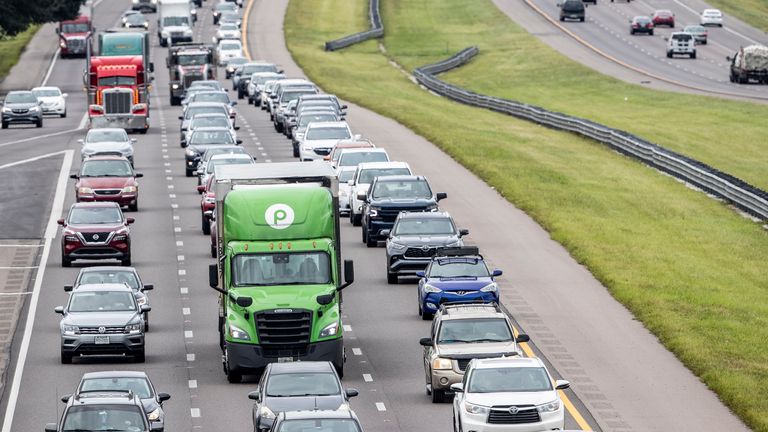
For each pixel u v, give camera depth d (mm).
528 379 89562
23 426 96625
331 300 108125
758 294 143750
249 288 107812
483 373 89938
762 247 171125
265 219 109625
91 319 114500
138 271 152750
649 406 100500
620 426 94938
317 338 106750
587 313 132000
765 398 101375
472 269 129500
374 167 179875
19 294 143750
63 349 114000
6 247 167500
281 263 108812
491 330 102375
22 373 112438
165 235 172500
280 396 86438
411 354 117062
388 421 95938
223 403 101750
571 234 170000
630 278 146250
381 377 109562
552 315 131000
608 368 111875
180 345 121750
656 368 112188
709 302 136500
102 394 85750
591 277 148875
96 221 156625
